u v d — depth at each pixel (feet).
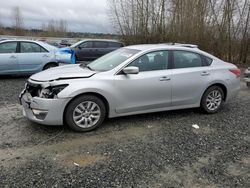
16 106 20.98
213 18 59.26
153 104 18.15
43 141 14.80
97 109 16.44
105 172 11.91
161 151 14.03
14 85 29.55
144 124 17.90
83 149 14.05
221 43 58.95
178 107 19.26
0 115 18.70
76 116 15.94
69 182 11.10
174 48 19.08
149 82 17.62
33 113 15.79
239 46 59.41
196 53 19.94
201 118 19.56
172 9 64.18
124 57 17.98
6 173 11.62
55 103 15.21
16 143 14.46
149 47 18.63
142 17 68.74
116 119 18.62
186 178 11.66
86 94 16.03
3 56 32.35
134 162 12.83
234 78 21.15
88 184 11.00
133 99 17.39
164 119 19.03
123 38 72.74
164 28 66.28
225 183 11.43
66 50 38.75
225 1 57.98
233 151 14.37
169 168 12.39
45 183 10.98
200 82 19.56
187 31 61.26
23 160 12.75
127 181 11.28
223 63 21.15
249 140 15.89
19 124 17.11
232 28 58.75
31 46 34.17
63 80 15.69
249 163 13.17
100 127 17.11
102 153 13.66
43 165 12.35
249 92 29.50
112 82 16.57
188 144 15.01
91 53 55.16
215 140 15.71
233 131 17.22
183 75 18.84
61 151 13.75
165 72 18.31
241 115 20.59
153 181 11.34
